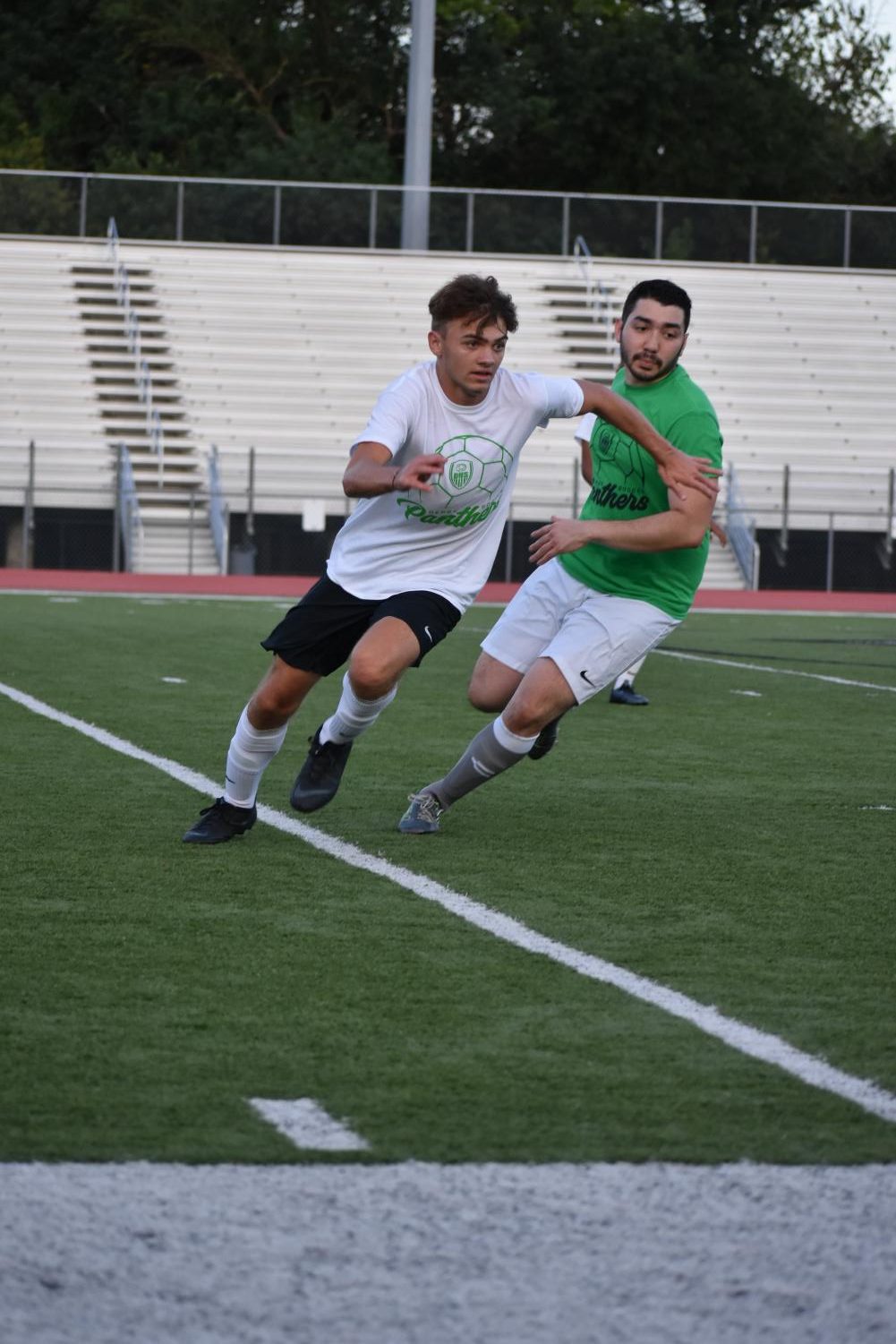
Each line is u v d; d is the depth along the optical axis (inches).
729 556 3260.3
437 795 740.7
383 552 660.1
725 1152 369.1
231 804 706.2
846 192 6023.6
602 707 1286.9
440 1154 364.2
